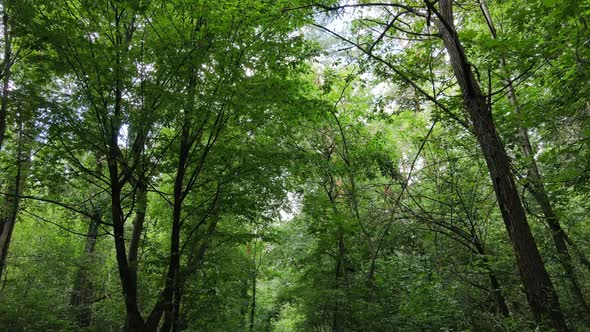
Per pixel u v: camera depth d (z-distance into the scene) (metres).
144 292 12.59
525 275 5.65
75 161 9.02
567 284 9.08
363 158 14.59
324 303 13.01
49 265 15.16
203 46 8.74
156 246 11.18
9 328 11.88
